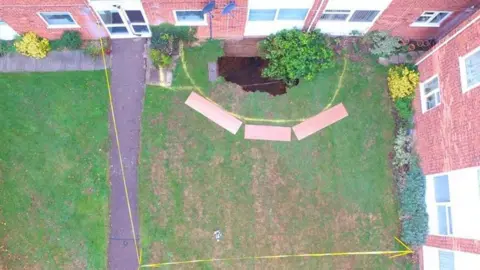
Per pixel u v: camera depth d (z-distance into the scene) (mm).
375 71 14766
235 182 14234
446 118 12430
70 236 13711
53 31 13695
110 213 13867
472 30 11039
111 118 14219
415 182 13773
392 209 14297
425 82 13742
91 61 14375
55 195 13828
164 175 14109
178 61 14531
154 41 14219
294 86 14633
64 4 11898
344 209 14281
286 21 13750
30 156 13930
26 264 13547
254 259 13922
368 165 14469
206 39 14633
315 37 14219
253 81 14719
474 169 11211
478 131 10930
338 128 14570
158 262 13742
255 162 14344
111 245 13742
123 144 14148
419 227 13547
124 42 14500
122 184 13984
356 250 14094
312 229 14148
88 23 13266
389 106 14617
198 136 14344
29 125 14039
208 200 14094
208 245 13898
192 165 14211
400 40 14805
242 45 14812
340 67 14773
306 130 14539
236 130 14430
